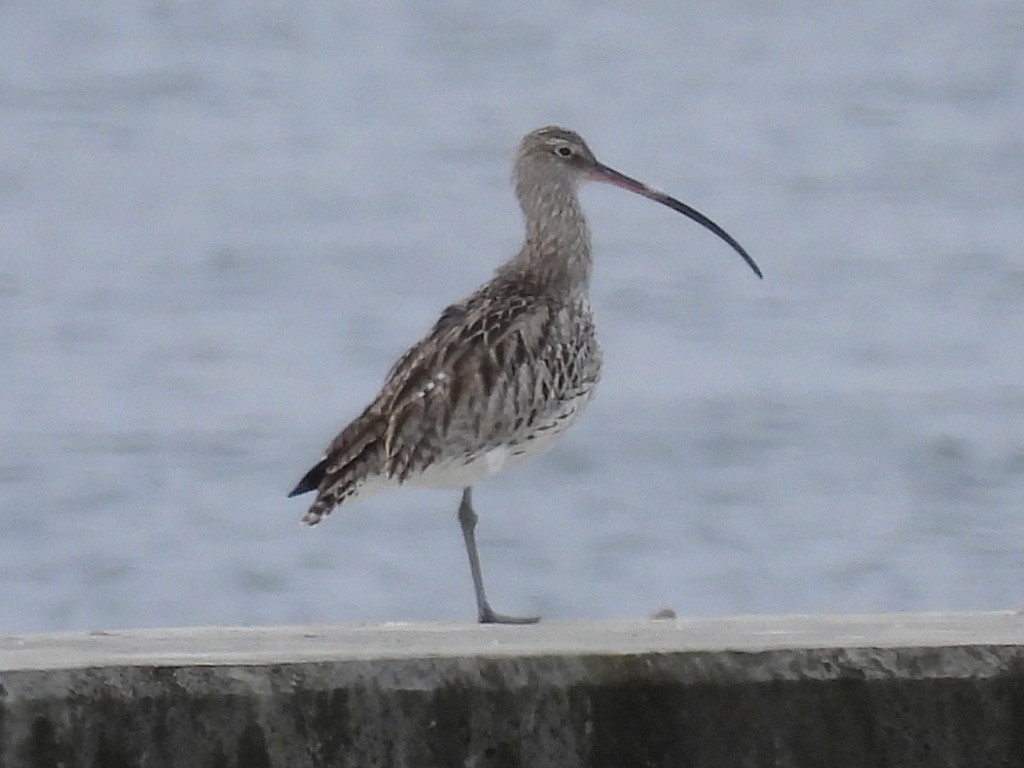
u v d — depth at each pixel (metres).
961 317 33.91
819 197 44.59
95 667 8.64
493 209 43.66
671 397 29.08
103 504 24.53
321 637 9.76
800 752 8.91
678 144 53.03
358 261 38.25
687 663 8.86
